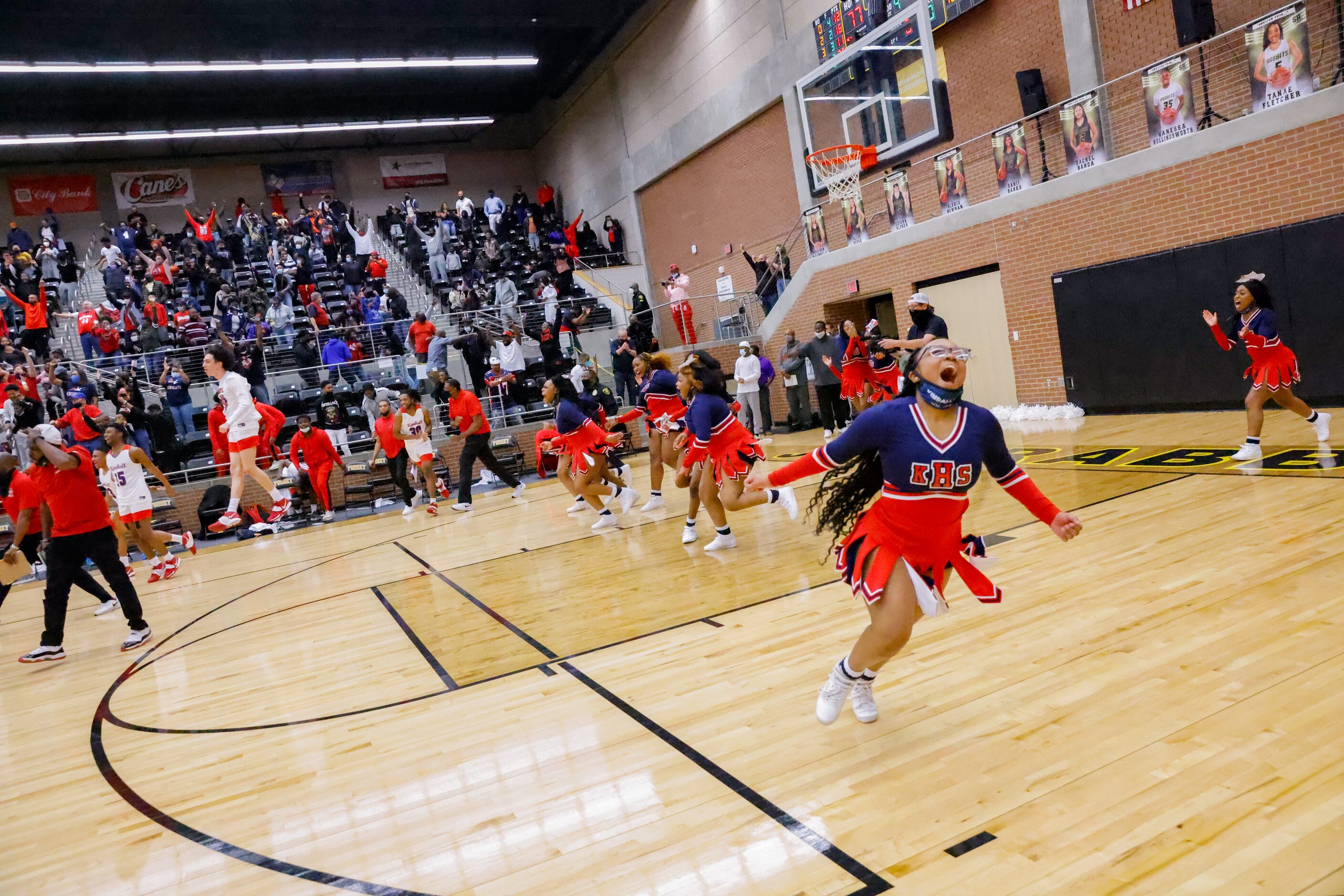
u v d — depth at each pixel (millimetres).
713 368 6309
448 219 23844
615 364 17344
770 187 18359
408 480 13375
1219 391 9922
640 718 3564
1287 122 8852
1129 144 11156
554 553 7742
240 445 9586
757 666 4000
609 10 20797
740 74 18422
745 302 18250
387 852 2740
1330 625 3398
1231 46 10195
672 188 21906
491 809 2938
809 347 14930
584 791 2971
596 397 16766
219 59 19328
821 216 15625
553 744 3418
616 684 4027
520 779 3148
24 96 21250
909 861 2287
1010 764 2734
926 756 2877
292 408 15414
